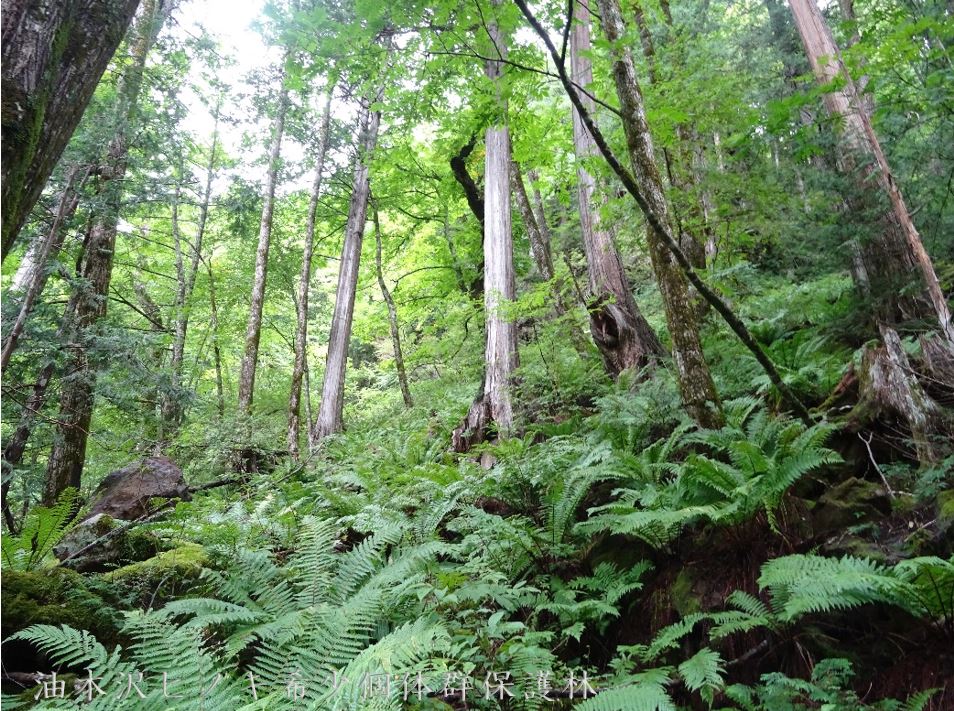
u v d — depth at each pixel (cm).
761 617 322
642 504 421
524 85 648
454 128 1197
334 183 1538
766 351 616
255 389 1761
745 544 386
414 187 1598
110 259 928
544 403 793
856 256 584
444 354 1377
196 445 951
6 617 299
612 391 719
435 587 379
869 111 566
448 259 1666
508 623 332
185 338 1537
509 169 1091
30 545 403
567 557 455
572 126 956
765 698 288
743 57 1055
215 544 418
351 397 2039
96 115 777
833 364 543
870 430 425
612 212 713
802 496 413
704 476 392
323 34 807
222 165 1453
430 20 584
